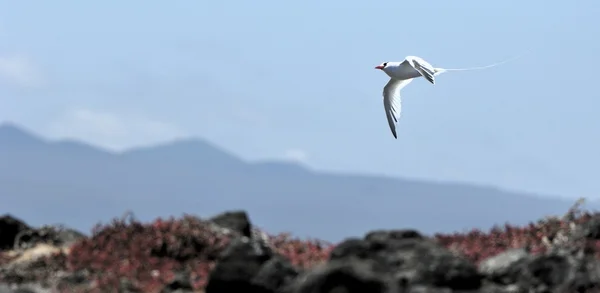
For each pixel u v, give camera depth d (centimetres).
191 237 2008
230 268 1644
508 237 2053
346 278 1458
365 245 1636
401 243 1630
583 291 1623
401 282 1552
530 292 1650
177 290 1783
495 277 1695
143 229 2070
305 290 1480
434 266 1570
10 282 1880
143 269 1888
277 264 1647
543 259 1678
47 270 1934
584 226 1938
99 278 1855
